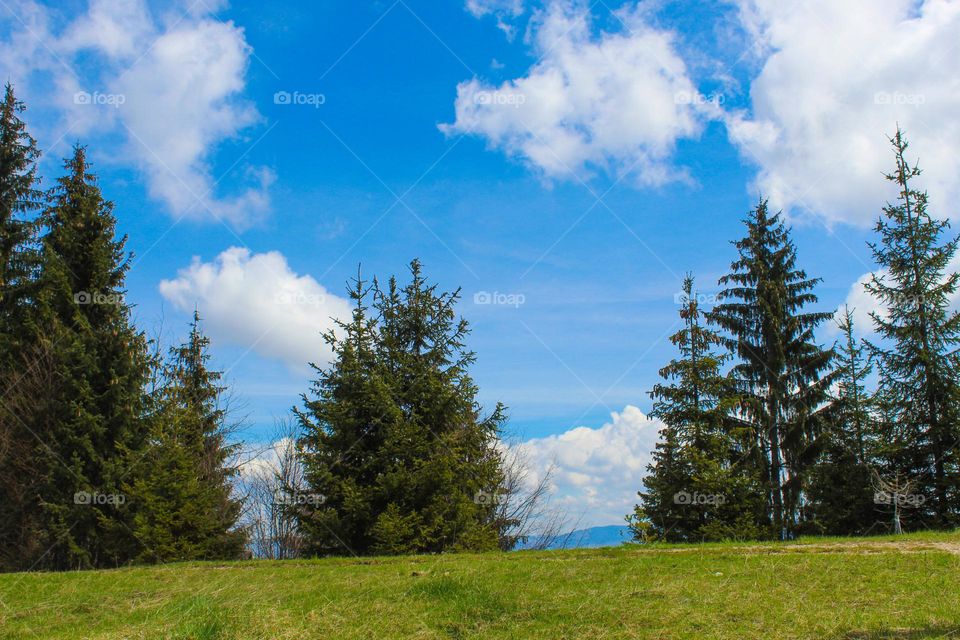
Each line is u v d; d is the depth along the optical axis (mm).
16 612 10703
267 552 29422
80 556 23750
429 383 24328
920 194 27641
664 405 26922
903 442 26375
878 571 10750
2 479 24562
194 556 22344
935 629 7352
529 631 8234
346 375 23453
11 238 28344
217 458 30078
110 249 27250
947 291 26688
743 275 32188
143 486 22672
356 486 22375
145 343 26719
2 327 26281
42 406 24750
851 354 30406
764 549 13773
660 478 25984
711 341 27766
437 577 11633
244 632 8461
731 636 7586
